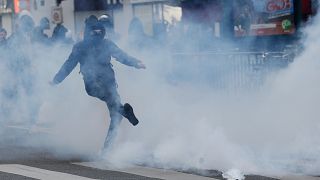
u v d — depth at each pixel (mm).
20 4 26312
